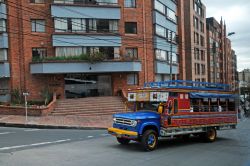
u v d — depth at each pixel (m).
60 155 11.27
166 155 11.80
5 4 29.36
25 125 20.55
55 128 20.30
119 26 33.41
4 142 14.07
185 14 52.16
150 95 13.48
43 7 30.72
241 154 12.48
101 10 32.31
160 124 12.98
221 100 16.31
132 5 34.69
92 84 32.62
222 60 80.75
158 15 37.16
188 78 51.84
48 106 25.59
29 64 29.95
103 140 15.20
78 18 31.45
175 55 43.31
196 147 13.95
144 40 35.06
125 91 32.75
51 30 30.86
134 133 12.11
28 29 30.20
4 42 29.11
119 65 31.53
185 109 13.98
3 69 29.12
